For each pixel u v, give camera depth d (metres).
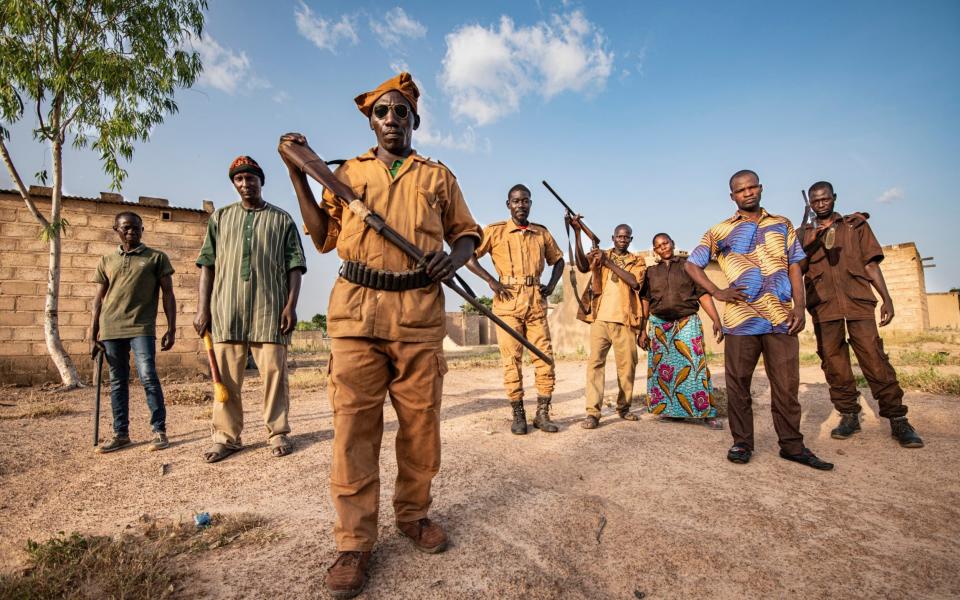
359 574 1.89
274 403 3.68
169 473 3.31
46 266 9.02
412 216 2.14
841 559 2.18
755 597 1.92
